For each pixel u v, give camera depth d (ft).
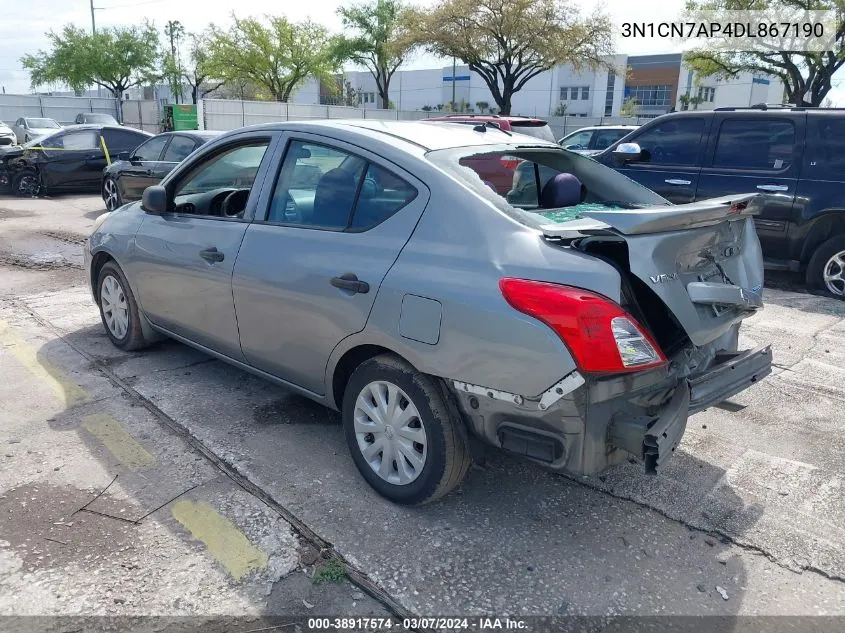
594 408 8.18
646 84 212.84
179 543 9.26
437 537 9.53
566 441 8.29
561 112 213.05
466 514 10.12
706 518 10.17
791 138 23.17
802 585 8.78
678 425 8.33
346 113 127.03
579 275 8.18
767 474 11.47
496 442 8.96
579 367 7.89
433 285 9.00
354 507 10.18
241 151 13.16
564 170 12.86
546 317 8.02
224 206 13.82
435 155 10.14
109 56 145.07
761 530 9.89
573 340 7.89
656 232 8.54
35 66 150.20
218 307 12.64
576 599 8.41
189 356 16.39
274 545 9.25
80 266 26.89
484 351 8.50
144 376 15.08
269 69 144.87
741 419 13.65
